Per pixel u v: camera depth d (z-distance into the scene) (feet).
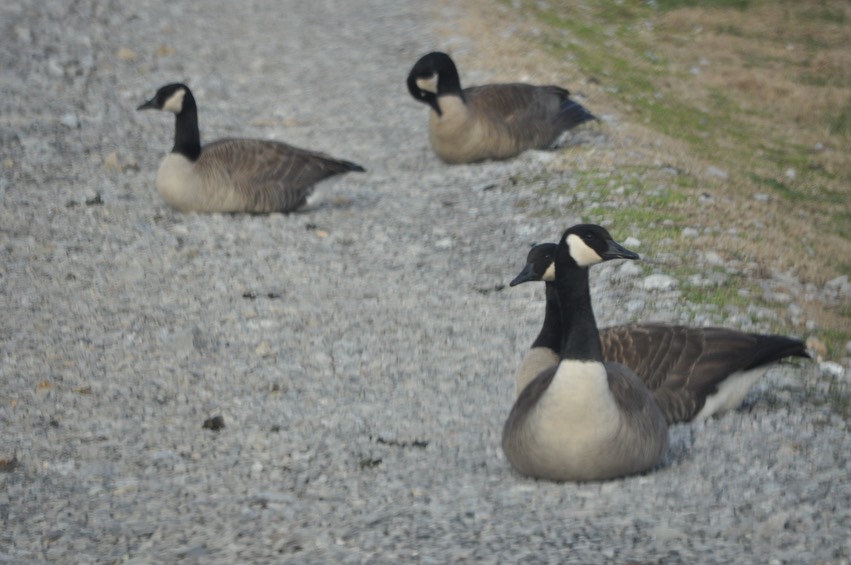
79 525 31.60
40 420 38.88
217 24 108.27
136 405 40.11
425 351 44.93
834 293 53.31
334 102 86.02
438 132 70.54
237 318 48.29
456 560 28.71
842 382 42.27
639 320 46.78
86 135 75.51
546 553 28.86
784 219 65.10
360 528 30.78
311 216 61.87
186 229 59.00
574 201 63.41
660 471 33.78
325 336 46.47
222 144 61.36
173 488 33.86
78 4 108.99
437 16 112.06
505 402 40.04
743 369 37.32
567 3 125.49
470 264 55.11
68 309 49.14
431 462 35.24
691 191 66.39
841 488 32.73
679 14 123.85
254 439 37.22
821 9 127.65
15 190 64.54
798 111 95.81
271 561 29.07
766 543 29.25
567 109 74.08
